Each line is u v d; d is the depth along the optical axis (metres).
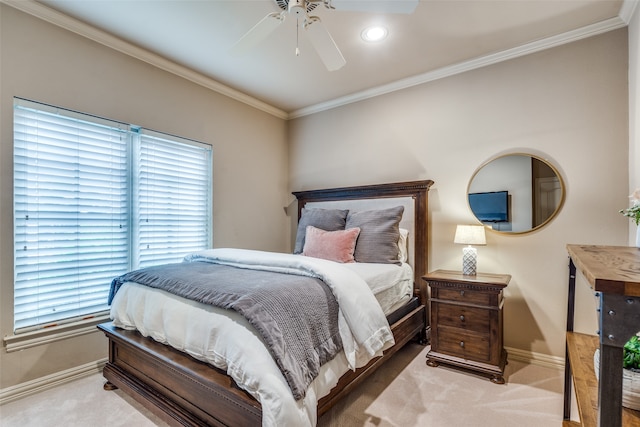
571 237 2.38
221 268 2.11
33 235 2.12
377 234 2.78
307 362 1.39
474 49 2.62
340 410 1.85
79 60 2.32
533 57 2.56
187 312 1.63
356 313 1.69
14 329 2.03
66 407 1.90
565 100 2.43
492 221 2.70
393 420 1.76
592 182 2.32
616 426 0.73
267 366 1.27
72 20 2.24
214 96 3.29
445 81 2.98
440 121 3.01
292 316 1.45
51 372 2.16
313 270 1.81
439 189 3.00
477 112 2.81
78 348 2.29
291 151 4.14
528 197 2.55
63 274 2.26
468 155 2.85
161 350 1.73
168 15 2.20
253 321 1.34
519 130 2.61
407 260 3.01
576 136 2.38
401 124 3.24
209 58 2.79
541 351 2.48
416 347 2.79
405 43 2.53
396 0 1.51
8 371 1.99
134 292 2.00
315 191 3.69
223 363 1.42
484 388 2.09
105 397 2.01
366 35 2.42
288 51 2.66
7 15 2.01
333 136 3.76
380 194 3.23
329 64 2.09
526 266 2.55
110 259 2.52
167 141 2.90
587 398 1.14
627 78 2.21
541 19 2.22
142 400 1.81
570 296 1.79
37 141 2.14
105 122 2.47
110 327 2.09
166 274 1.95
